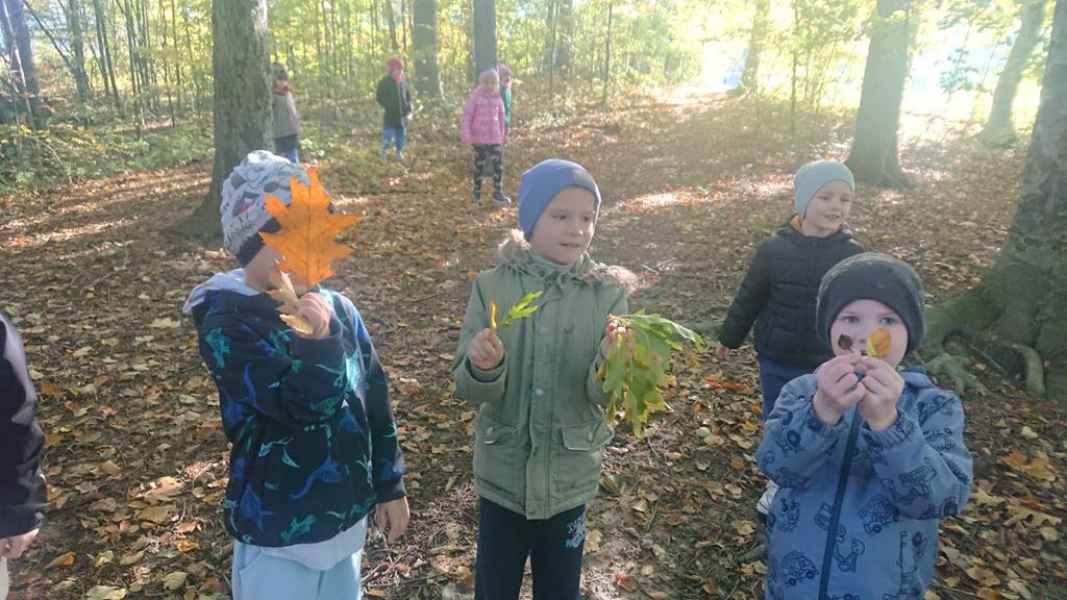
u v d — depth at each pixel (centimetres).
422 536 314
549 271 211
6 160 1094
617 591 284
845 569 160
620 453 379
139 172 1194
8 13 1407
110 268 658
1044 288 448
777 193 970
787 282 288
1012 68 1290
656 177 1123
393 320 562
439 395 444
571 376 208
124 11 1641
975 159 1196
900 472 145
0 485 172
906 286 158
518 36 2122
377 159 1180
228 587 283
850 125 1447
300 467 164
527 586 284
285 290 134
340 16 1711
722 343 319
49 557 298
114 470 357
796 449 159
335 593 177
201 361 478
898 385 139
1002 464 369
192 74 1567
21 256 701
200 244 730
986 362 462
